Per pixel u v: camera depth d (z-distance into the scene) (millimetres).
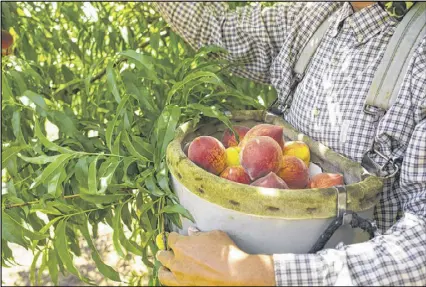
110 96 1562
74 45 1903
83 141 1382
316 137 1295
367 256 957
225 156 1123
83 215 1379
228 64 1580
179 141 1177
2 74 1376
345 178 1161
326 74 1306
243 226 998
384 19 1251
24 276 2932
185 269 964
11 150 1313
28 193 1402
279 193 969
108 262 3029
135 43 1881
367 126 1202
